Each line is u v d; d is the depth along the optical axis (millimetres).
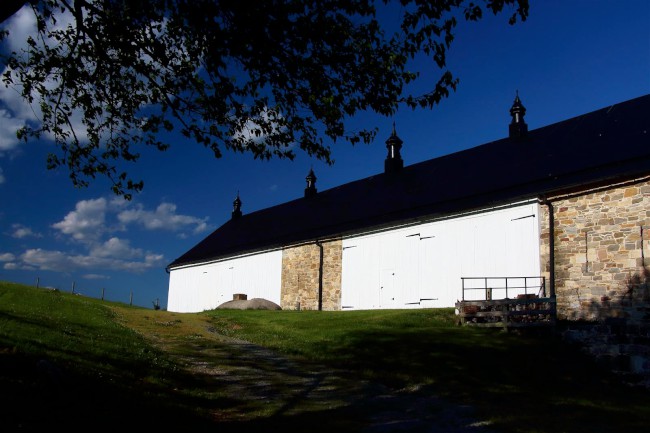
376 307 22344
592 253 15445
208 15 7977
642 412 9594
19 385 7293
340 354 13070
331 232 25156
